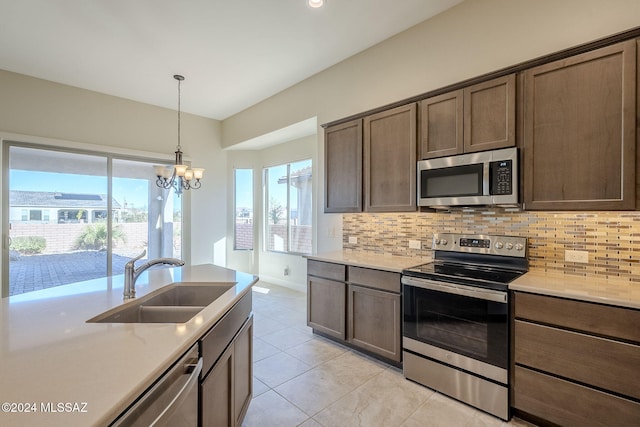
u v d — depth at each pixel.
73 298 1.55
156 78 3.77
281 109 4.25
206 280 2.01
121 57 3.26
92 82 3.86
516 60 2.25
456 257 2.59
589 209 1.76
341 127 3.17
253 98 4.48
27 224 3.62
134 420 0.75
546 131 1.90
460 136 2.28
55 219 3.82
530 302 1.78
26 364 0.84
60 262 3.86
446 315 2.12
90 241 4.09
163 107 4.79
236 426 1.61
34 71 3.54
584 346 1.61
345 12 2.58
